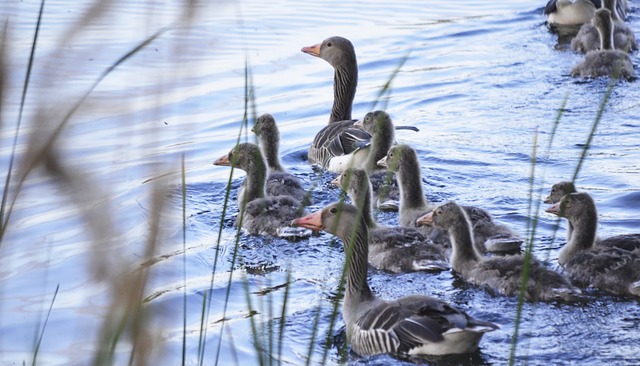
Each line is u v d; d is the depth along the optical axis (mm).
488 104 23656
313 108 23812
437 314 10781
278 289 13570
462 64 27172
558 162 19375
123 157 3514
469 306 12602
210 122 22234
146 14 3324
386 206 17672
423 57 27766
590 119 22141
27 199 14688
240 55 26812
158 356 3396
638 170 18656
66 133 2762
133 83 3164
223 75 25203
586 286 13062
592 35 27859
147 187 3348
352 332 11586
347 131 19859
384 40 29297
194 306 12805
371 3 33719
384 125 19266
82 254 3119
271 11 31812
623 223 16031
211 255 15047
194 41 3053
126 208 13898
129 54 3344
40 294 12648
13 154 3664
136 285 3084
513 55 27953
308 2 33406
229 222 16797
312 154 20766
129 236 12711
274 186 17859
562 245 15289
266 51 27391
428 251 14234
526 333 11508
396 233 14586
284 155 21031
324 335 11906
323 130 20609
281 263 14711
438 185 18328
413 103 24062
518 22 31672
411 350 10727
